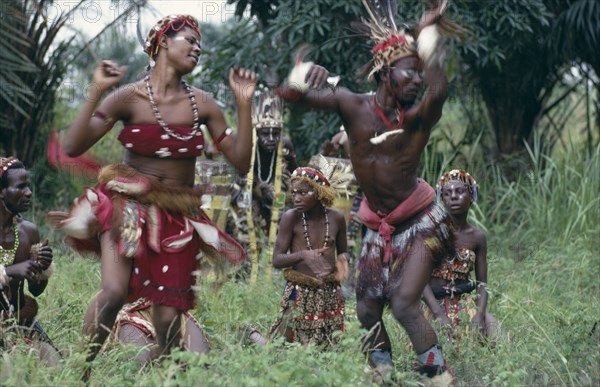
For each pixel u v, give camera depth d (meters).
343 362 4.63
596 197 11.48
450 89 12.41
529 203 11.89
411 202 5.48
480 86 13.16
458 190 6.97
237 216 9.20
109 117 5.15
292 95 5.46
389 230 5.50
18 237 5.77
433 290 6.82
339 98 5.48
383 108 5.43
